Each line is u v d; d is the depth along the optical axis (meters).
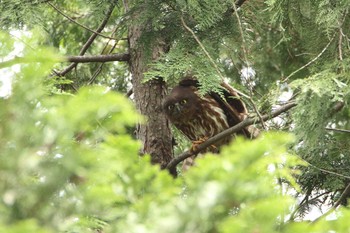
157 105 13.55
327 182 13.02
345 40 12.23
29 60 5.76
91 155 5.50
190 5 11.94
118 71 17.06
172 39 12.64
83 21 17.69
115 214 5.63
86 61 13.36
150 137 13.35
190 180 5.36
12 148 5.39
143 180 5.73
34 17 12.10
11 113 5.50
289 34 15.98
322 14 11.78
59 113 5.45
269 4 11.83
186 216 5.09
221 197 5.12
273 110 12.08
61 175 5.44
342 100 11.14
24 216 5.29
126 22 12.32
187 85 13.62
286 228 5.18
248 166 5.22
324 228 5.13
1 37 6.39
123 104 5.45
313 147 12.20
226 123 13.37
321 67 12.02
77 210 5.53
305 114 11.48
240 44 12.77
